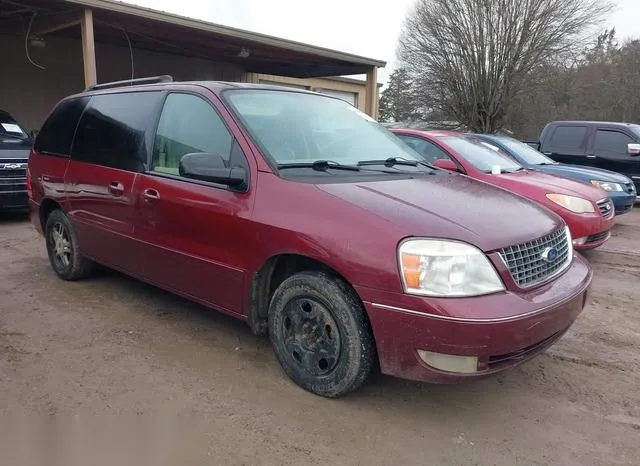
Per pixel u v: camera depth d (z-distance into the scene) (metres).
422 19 28.41
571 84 29.75
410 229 2.84
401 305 2.76
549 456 2.79
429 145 7.13
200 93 3.92
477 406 3.25
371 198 3.12
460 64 28.06
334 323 3.08
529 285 2.96
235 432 2.88
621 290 5.70
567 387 3.51
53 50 14.75
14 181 8.24
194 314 4.51
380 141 4.35
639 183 11.34
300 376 3.30
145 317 4.43
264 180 3.37
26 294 4.95
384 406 3.20
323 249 2.99
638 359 3.97
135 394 3.23
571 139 12.03
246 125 3.61
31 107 14.46
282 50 15.61
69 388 3.28
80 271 5.21
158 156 4.10
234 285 3.51
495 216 3.13
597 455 2.81
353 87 25.00
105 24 12.33
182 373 3.50
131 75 16.66
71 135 5.10
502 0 26.41
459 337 2.66
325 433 2.91
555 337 3.12
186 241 3.78
